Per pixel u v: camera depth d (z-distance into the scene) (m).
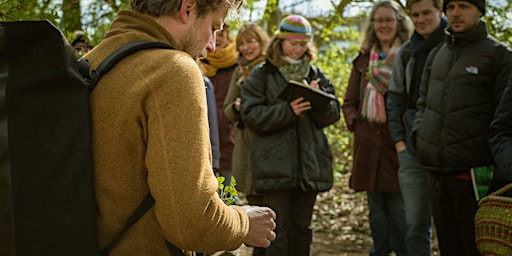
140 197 1.57
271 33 8.30
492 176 3.29
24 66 1.52
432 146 3.49
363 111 4.83
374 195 4.90
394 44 4.83
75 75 1.53
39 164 1.50
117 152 1.54
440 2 4.24
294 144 4.15
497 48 3.34
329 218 7.04
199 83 1.57
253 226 1.71
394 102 4.50
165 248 1.60
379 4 4.92
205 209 1.51
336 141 8.64
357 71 5.06
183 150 1.50
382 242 4.89
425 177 4.34
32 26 1.50
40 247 1.50
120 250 1.56
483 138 3.33
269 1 7.53
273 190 4.14
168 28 1.69
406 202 4.37
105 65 1.57
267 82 4.29
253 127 4.18
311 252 5.67
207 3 1.70
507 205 2.81
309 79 4.40
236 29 7.66
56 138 1.51
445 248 3.59
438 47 3.74
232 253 4.50
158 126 1.51
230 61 5.52
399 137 4.40
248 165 4.33
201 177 1.51
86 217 1.51
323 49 9.22
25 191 1.50
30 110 1.51
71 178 1.51
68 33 3.59
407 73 4.34
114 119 1.53
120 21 1.70
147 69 1.55
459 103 3.37
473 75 3.35
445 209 3.54
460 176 3.43
